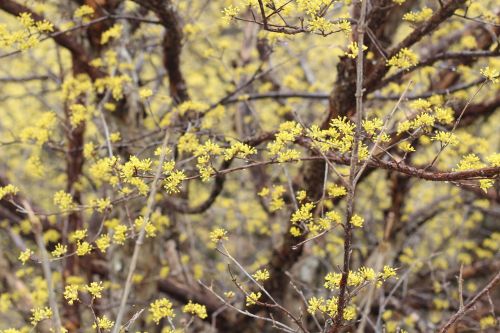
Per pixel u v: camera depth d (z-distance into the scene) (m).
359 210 5.44
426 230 6.38
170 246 5.18
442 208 5.43
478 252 5.27
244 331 4.71
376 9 2.83
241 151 2.21
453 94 3.87
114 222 3.52
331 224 2.48
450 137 2.00
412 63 2.76
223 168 3.56
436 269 5.67
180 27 3.86
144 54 4.87
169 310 2.34
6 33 2.73
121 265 4.51
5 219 4.94
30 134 3.21
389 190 4.83
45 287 3.98
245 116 5.33
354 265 5.57
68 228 4.43
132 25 4.37
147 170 2.14
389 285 5.29
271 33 3.12
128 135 4.30
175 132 3.47
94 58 4.25
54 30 3.86
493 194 4.75
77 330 4.20
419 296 5.36
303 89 5.56
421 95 3.67
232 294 2.25
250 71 4.73
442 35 4.21
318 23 2.02
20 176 6.25
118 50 4.27
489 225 6.61
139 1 3.47
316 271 5.43
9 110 6.10
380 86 3.32
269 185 4.75
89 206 2.67
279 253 4.12
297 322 2.13
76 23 4.03
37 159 3.29
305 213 2.26
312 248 5.08
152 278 4.48
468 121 4.34
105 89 4.18
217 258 6.75
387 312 4.09
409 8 3.76
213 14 5.95
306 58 6.45
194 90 6.16
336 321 2.03
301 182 3.60
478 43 4.01
